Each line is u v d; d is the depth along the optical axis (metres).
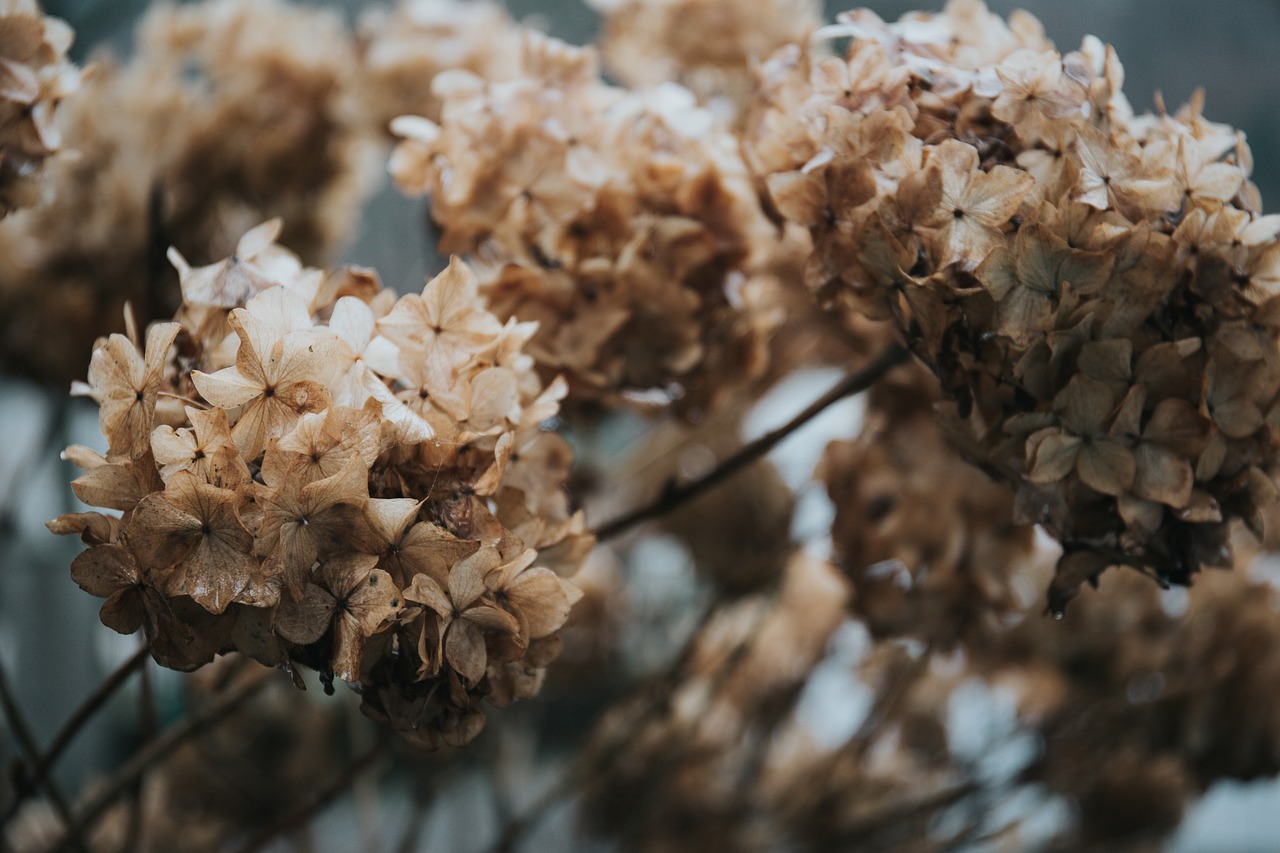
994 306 0.55
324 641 0.50
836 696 1.19
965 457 0.59
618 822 1.04
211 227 0.89
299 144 0.91
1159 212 0.56
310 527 0.50
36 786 0.65
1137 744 0.96
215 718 0.68
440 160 0.66
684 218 0.65
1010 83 0.57
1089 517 0.57
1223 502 0.57
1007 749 1.07
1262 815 1.63
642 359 0.65
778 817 1.01
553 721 1.61
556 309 0.64
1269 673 0.88
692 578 1.12
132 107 0.88
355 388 0.52
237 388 0.51
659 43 0.85
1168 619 0.91
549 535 0.56
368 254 1.27
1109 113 0.58
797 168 0.61
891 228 0.57
